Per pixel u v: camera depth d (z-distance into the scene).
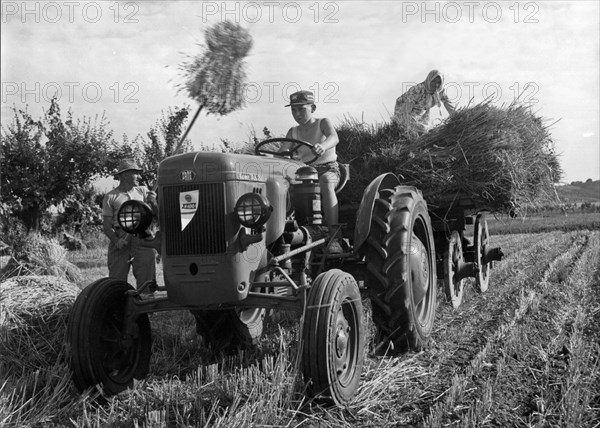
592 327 5.69
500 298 7.22
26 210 14.25
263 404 3.52
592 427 3.41
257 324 4.95
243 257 3.97
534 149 6.59
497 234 22.14
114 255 6.13
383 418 3.61
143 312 4.22
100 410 3.79
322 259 4.71
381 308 4.61
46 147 14.31
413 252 4.82
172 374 4.48
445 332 5.63
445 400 3.76
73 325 3.95
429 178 6.00
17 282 5.56
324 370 3.68
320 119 5.34
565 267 9.83
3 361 4.47
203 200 3.95
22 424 3.49
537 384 4.14
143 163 14.61
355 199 5.95
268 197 4.29
